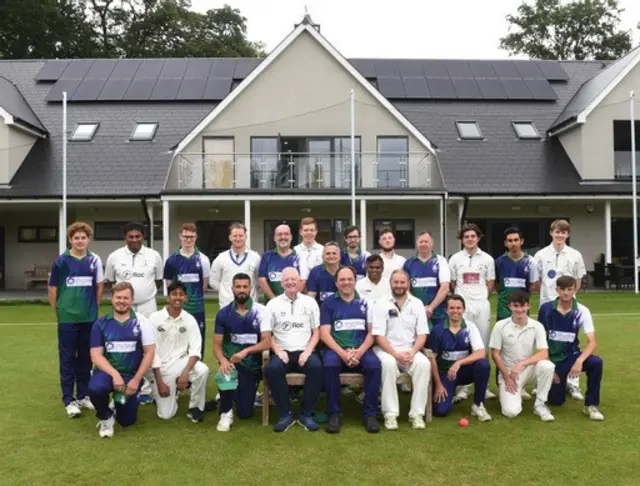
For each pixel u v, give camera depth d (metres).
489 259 6.32
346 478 3.96
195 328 5.52
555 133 19.89
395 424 5.02
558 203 19.33
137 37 35.94
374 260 5.74
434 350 5.54
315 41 18.97
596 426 5.04
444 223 17.89
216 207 19.17
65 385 5.59
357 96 18.97
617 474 4.01
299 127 18.91
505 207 19.36
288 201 18.20
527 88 22.00
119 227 19.19
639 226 19.69
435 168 18.47
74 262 5.69
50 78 21.97
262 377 5.43
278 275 6.25
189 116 20.45
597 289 17.70
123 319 5.16
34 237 20.02
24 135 18.83
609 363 7.41
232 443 4.69
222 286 6.37
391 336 5.43
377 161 18.25
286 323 5.46
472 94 21.61
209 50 35.66
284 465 4.20
